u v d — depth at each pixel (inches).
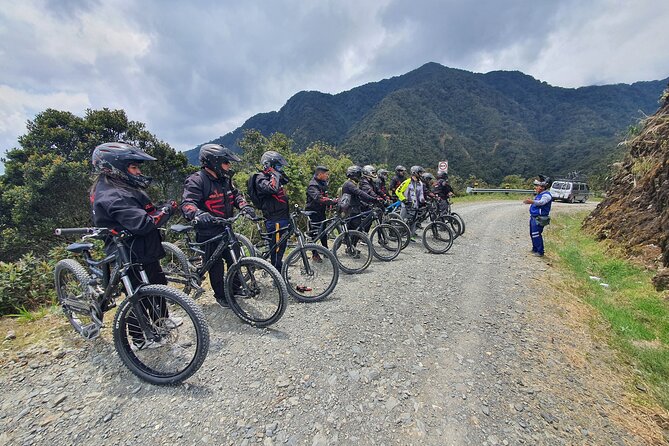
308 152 520.7
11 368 111.8
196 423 88.1
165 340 116.0
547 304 175.0
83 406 94.6
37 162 673.6
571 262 257.6
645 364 124.0
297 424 88.3
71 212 688.4
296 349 124.2
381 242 263.3
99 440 82.7
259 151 973.2
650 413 98.7
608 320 159.2
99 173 107.8
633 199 309.3
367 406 95.9
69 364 114.3
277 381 105.7
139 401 96.7
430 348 128.7
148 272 122.3
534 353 127.6
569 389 107.4
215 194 142.9
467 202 807.7
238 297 147.9
